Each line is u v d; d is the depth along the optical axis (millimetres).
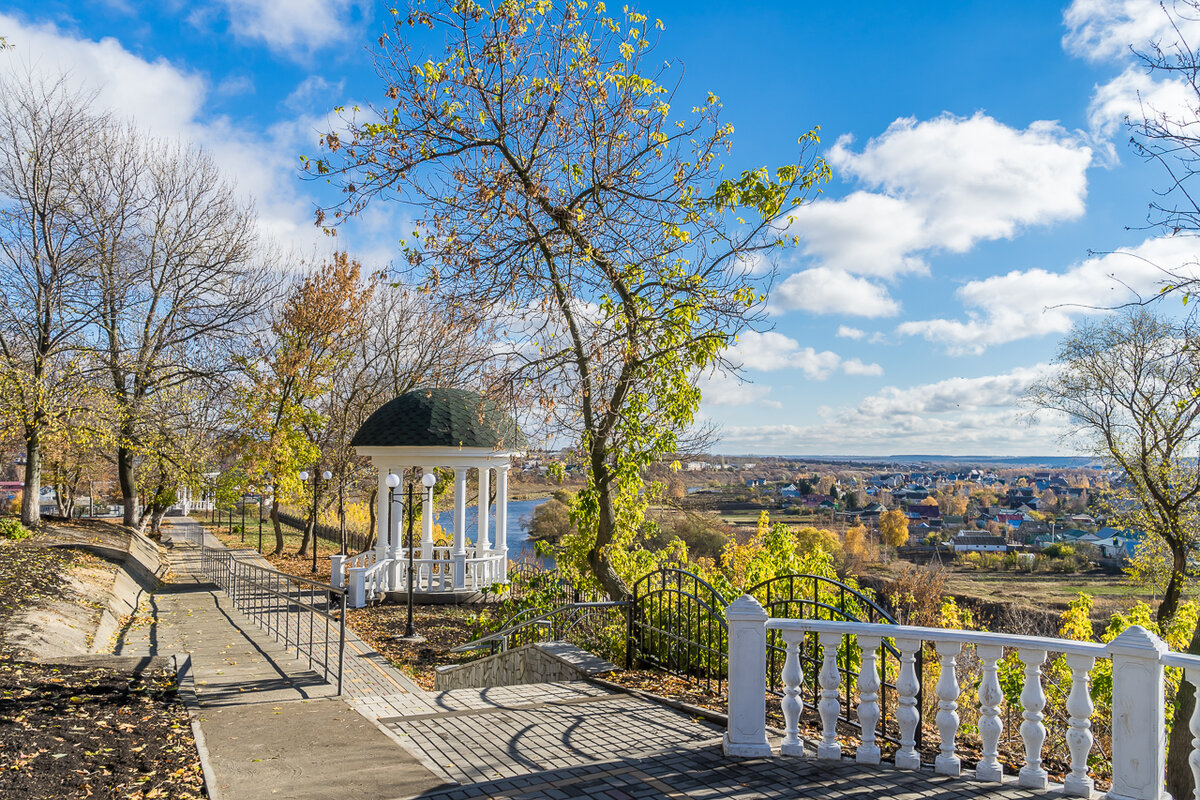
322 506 29453
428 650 14297
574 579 13789
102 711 6883
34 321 22953
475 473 31516
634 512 13430
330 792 4914
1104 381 23516
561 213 10844
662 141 10953
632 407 12070
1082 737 4578
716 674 8438
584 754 5598
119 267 26297
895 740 5668
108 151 26484
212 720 6805
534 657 9805
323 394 30188
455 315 10867
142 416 26844
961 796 4562
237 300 29625
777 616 8500
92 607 14562
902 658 5262
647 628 8945
